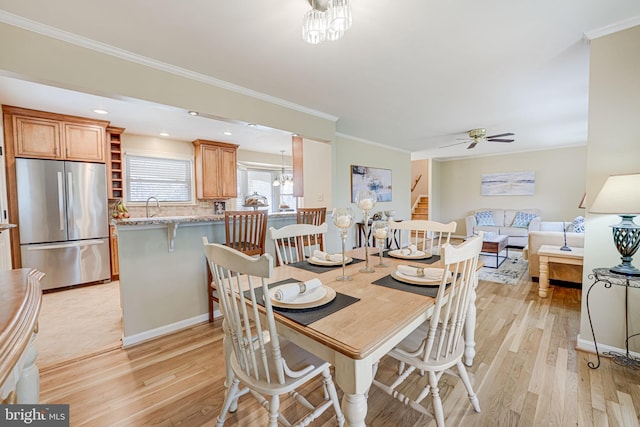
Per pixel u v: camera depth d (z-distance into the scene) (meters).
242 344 1.21
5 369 0.48
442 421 1.36
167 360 2.15
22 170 3.54
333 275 1.71
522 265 4.89
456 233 8.27
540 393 1.73
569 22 1.87
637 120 1.89
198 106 2.60
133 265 2.39
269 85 2.83
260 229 2.81
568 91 3.06
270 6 1.68
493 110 3.70
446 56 2.30
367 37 2.02
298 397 1.48
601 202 1.83
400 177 6.63
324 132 3.83
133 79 2.24
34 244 3.64
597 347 2.12
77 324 2.81
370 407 1.66
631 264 1.96
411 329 1.22
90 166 4.01
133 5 1.66
